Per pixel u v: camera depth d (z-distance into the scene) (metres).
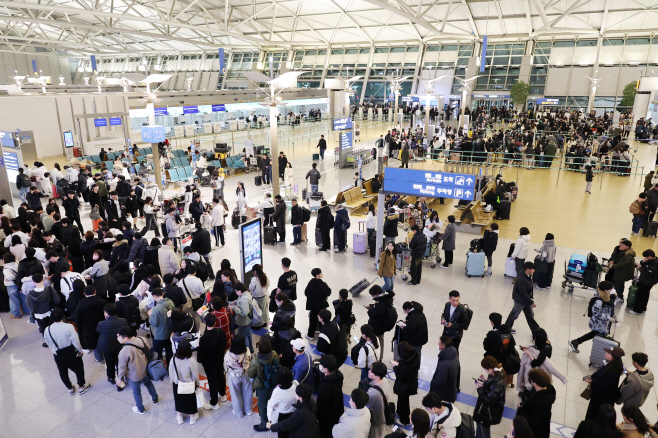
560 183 19.56
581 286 9.30
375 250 11.41
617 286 8.81
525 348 5.50
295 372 5.31
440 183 9.66
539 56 43.91
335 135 31.19
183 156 25.62
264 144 27.23
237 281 7.23
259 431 5.61
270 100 13.83
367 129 34.94
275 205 12.92
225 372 6.25
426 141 27.38
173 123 33.66
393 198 15.93
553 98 42.91
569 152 22.61
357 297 9.31
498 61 45.38
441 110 38.56
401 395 5.37
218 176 17.14
